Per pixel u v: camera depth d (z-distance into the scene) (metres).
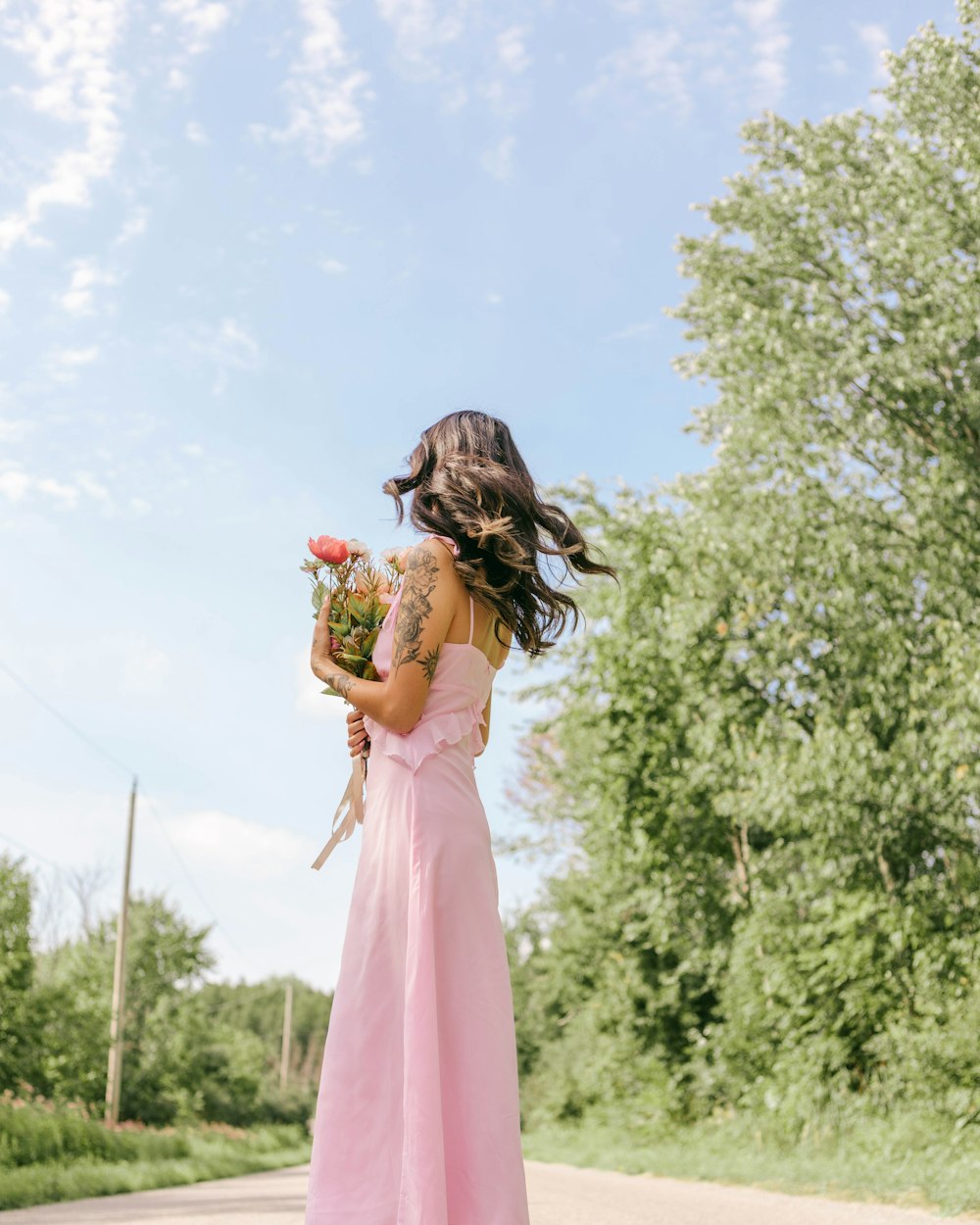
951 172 13.44
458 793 2.59
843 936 14.35
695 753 17.08
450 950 2.49
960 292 13.12
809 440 14.52
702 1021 23.39
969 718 12.55
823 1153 13.66
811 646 16.09
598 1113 27.94
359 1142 2.44
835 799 14.08
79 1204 12.77
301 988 120.88
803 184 14.09
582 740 20.66
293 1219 9.73
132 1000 48.19
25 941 23.75
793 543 14.79
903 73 13.49
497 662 2.81
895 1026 13.27
